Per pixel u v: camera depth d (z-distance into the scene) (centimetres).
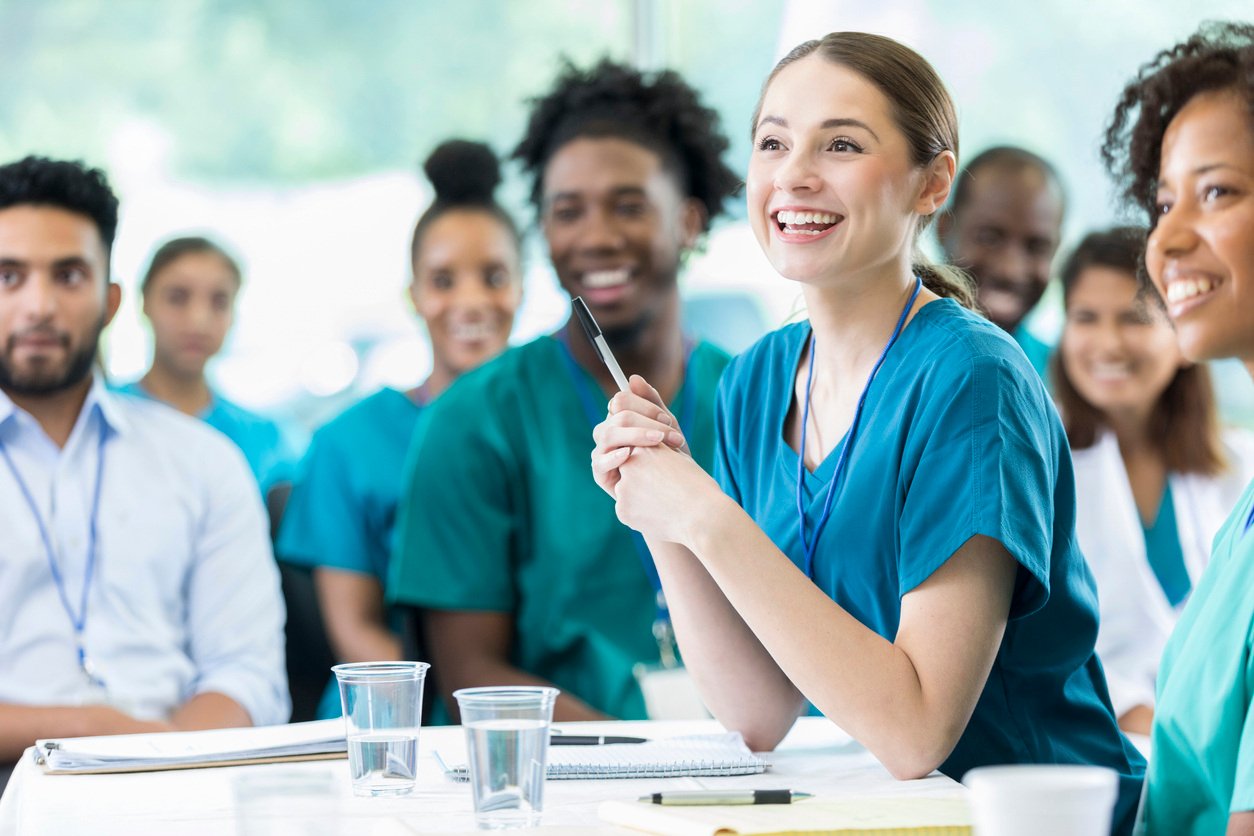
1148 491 441
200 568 405
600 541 414
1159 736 183
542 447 421
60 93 560
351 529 478
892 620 207
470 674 407
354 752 175
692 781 188
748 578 187
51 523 386
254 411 559
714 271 583
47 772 199
